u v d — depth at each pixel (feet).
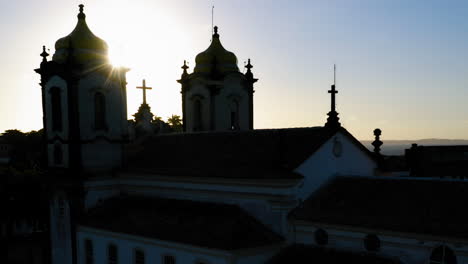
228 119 139.13
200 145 111.75
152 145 124.47
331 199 85.92
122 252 97.04
